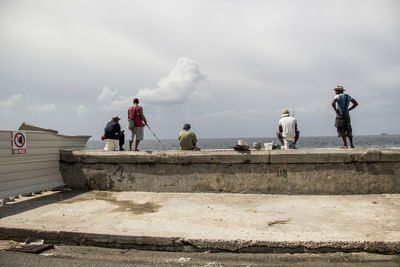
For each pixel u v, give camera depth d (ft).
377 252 12.12
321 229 13.96
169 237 12.96
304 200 19.90
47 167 23.57
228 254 12.44
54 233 13.94
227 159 22.17
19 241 14.33
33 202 20.35
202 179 22.59
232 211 17.53
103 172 24.16
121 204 19.63
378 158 20.79
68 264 11.47
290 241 12.39
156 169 23.24
